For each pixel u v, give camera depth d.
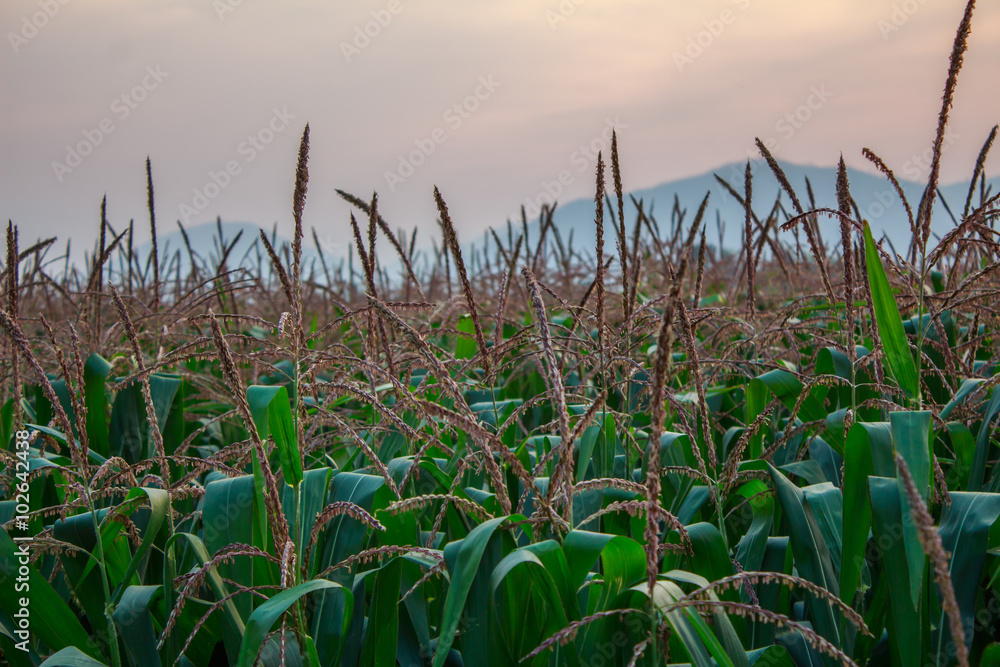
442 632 1.92
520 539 2.89
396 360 3.70
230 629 2.41
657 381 1.66
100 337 5.05
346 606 2.38
